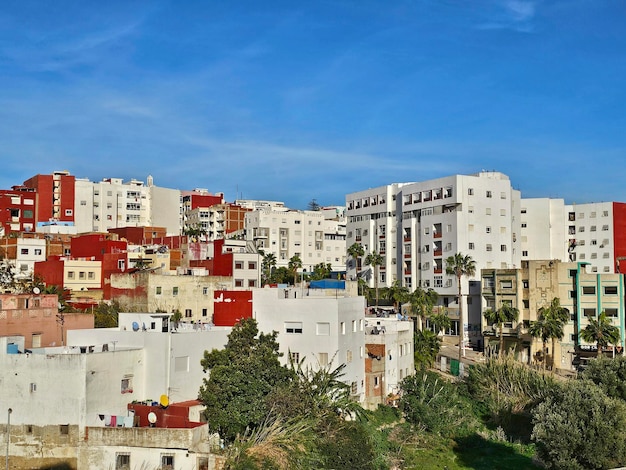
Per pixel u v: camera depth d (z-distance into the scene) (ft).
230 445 150.10
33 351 161.79
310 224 569.23
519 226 434.30
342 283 287.48
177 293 285.84
